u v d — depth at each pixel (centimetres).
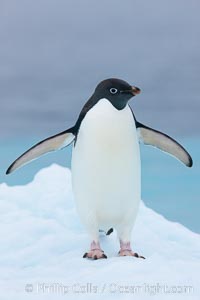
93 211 1095
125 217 1105
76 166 1093
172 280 912
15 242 1352
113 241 1237
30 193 1858
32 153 1162
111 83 1057
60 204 1736
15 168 1178
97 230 1116
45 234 1399
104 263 1053
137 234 1395
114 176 1062
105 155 1053
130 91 1045
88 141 1059
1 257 1241
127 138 1058
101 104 1062
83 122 1077
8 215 1579
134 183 1080
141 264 972
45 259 1205
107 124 1050
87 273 987
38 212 1722
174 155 1184
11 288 940
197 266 984
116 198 1078
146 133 1150
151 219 1650
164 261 989
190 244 1541
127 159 1062
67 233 1374
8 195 1834
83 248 1230
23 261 1218
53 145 1152
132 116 1080
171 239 1569
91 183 1071
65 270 1051
